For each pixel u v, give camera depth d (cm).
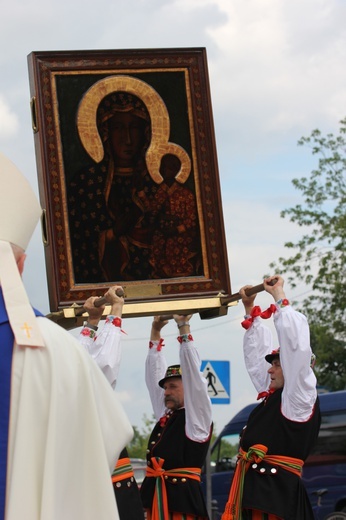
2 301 283
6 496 270
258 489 603
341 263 2628
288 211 2656
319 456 1420
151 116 641
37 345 278
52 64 627
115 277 627
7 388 274
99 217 629
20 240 296
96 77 634
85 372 284
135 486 628
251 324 654
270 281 601
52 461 271
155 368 758
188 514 701
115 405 296
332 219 2658
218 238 647
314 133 2681
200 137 648
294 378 588
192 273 642
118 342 536
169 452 709
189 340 688
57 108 626
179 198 644
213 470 1570
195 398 690
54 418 274
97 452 282
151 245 637
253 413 629
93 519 279
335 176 2662
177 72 647
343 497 1383
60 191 622
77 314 611
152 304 629
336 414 1420
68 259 620
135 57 641
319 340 2577
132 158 638
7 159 294
